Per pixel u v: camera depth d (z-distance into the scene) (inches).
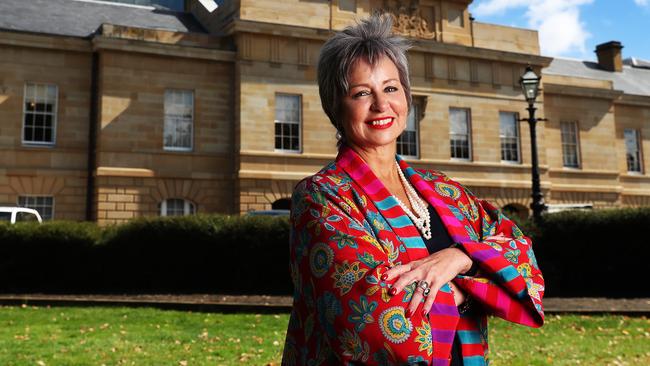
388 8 1152.2
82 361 263.3
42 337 322.3
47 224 544.4
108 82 968.9
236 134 1021.8
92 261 544.1
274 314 422.9
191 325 370.9
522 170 1225.4
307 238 59.1
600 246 527.5
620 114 1444.4
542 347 302.4
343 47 70.1
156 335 332.8
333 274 55.5
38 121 971.3
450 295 59.4
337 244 56.9
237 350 292.2
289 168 1033.5
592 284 531.5
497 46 1241.4
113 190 954.1
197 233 534.0
